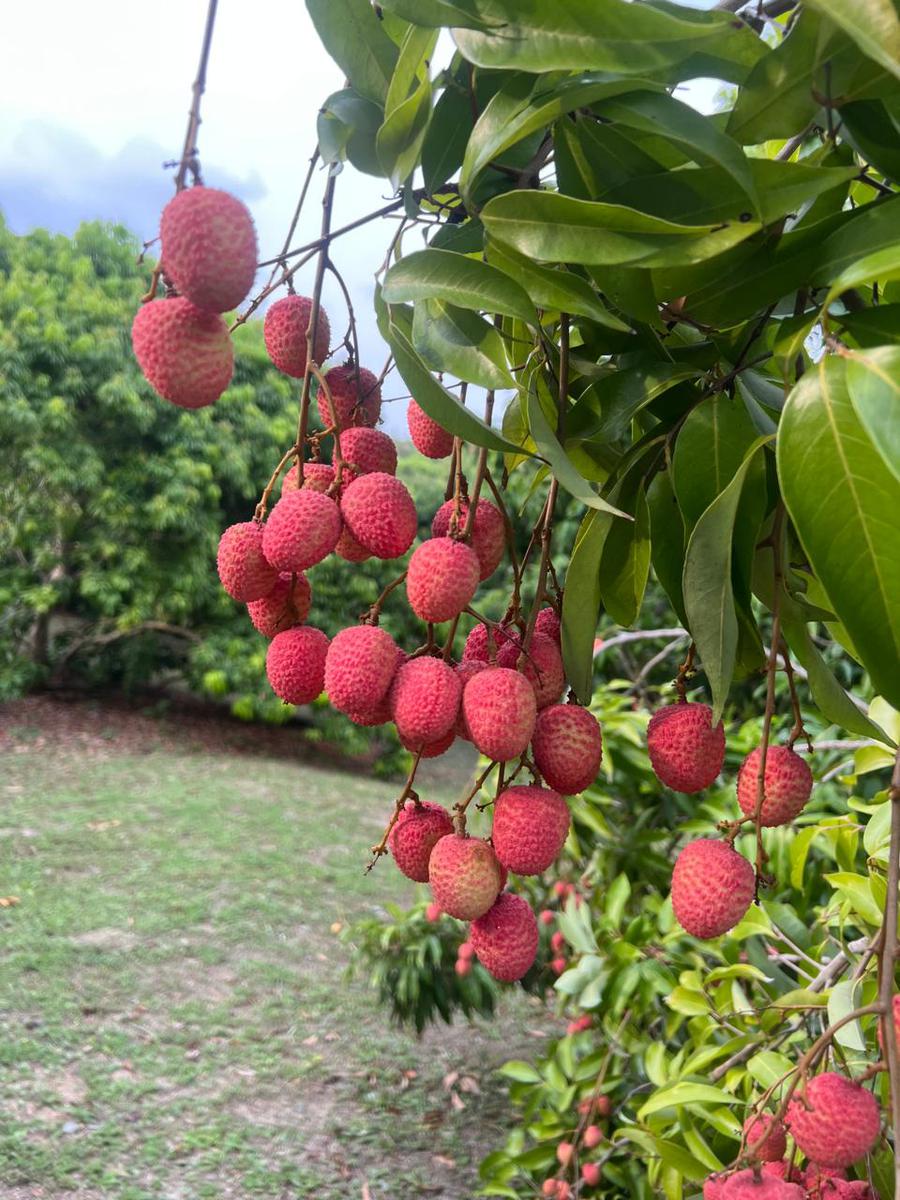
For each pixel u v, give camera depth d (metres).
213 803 8.50
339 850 7.76
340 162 0.93
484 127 0.82
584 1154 2.99
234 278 0.83
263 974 5.79
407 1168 4.42
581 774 0.94
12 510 10.00
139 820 7.91
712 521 0.87
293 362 1.10
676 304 0.93
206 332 0.89
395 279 0.86
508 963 0.96
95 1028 5.07
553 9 0.72
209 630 10.72
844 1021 0.85
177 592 10.27
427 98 0.87
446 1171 4.43
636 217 0.77
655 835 3.18
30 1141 4.20
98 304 10.20
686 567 0.88
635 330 0.98
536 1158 2.93
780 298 0.87
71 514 10.20
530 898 3.75
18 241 10.95
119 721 10.78
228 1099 4.71
